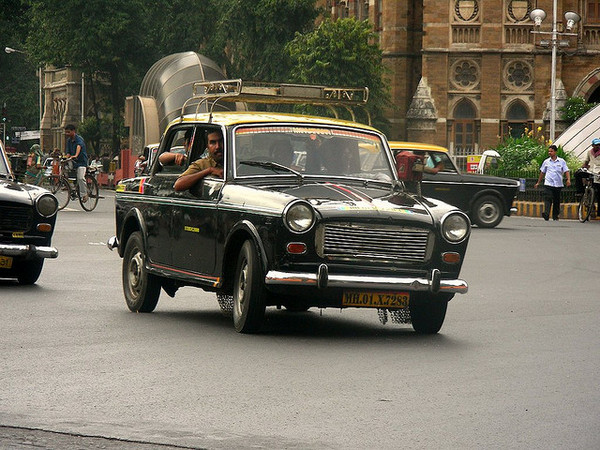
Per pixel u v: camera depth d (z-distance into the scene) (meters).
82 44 104.88
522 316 19.25
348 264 15.74
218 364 13.84
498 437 10.29
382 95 87.62
